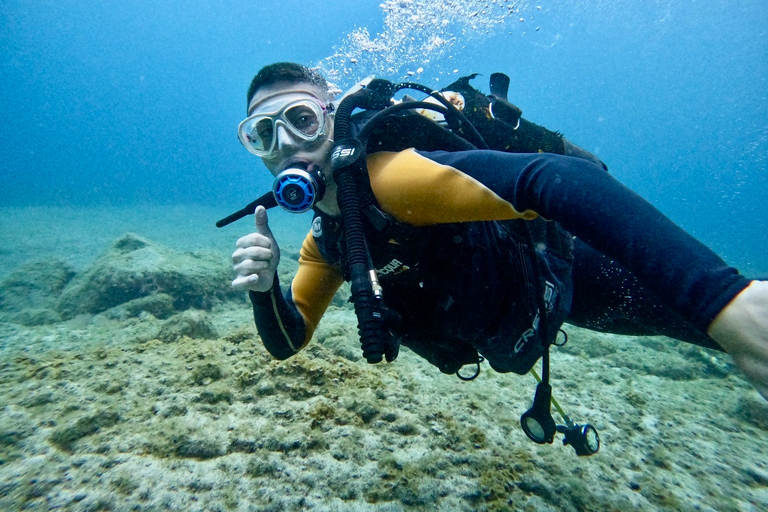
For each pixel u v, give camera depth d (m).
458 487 2.20
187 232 16.11
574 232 1.00
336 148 1.43
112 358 3.05
